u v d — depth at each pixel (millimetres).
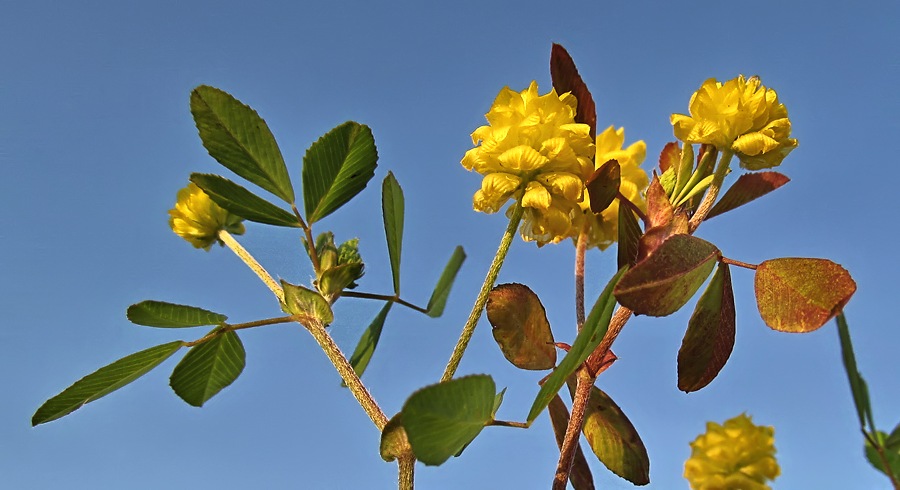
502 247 123
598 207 124
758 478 126
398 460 116
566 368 109
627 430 125
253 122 126
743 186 123
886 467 112
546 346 124
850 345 112
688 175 125
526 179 123
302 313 125
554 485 118
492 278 122
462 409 106
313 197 128
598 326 110
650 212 121
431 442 106
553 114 123
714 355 117
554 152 121
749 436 128
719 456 128
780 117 122
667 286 110
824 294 109
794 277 111
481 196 124
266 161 128
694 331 117
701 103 123
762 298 112
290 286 124
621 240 124
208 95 124
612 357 121
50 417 125
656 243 116
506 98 125
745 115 120
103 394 128
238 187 126
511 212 128
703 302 116
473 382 105
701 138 122
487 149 124
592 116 127
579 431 120
